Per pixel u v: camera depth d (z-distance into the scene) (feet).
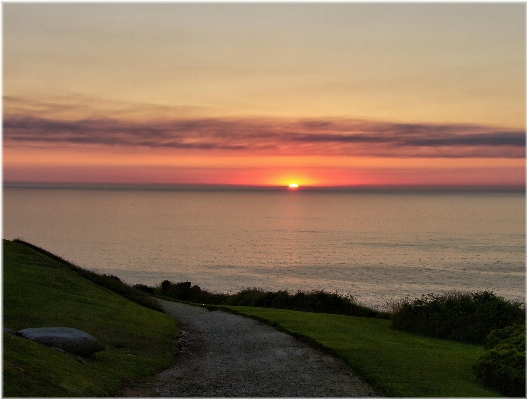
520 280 269.64
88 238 520.42
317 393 39.91
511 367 41.86
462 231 635.25
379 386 42.06
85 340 42.98
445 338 69.05
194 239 536.42
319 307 95.04
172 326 65.62
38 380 33.40
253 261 366.84
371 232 629.10
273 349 55.93
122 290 84.89
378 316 90.53
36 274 74.95
